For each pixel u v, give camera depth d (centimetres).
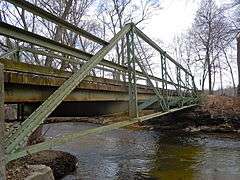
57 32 1814
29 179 740
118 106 1059
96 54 616
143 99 1341
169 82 1358
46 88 609
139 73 994
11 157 402
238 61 3525
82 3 2245
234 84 5031
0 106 367
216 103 2775
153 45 1045
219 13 4081
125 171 1284
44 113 466
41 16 456
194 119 2669
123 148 1806
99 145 1892
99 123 2733
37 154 1158
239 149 1739
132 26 809
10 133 452
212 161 1442
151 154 1633
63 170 1195
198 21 4359
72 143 1945
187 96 2272
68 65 1572
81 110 933
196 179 1155
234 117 2550
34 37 462
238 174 1212
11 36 417
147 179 1167
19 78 498
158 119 2794
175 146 1872
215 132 2494
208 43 4384
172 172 1260
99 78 842
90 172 1263
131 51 818
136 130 2647
